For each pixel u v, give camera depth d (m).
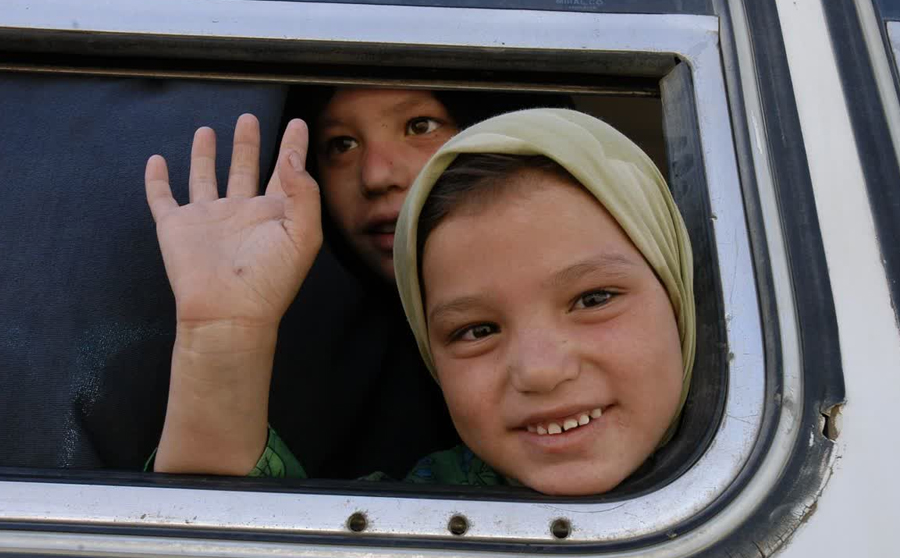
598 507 0.94
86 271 1.32
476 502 0.94
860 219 1.08
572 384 1.03
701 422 1.02
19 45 1.27
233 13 1.26
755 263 1.06
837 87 1.17
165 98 1.43
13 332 1.28
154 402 1.33
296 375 1.57
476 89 1.28
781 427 0.96
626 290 1.07
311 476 1.54
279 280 1.14
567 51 1.23
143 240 1.36
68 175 1.36
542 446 1.04
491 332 1.09
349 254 1.73
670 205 1.21
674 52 1.22
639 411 1.05
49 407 1.26
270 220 1.18
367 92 1.56
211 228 1.17
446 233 1.11
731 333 1.03
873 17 1.23
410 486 0.97
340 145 1.62
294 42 1.24
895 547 0.89
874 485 0.92
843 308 1.02
